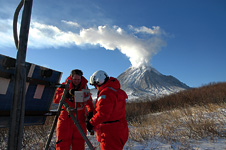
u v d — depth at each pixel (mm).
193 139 5078
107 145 2562
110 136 2574
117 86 2709
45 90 2482
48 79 2445
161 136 5484
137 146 4656
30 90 2305
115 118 2635
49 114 2582
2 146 4410
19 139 1568
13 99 1569
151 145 4734
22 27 1629
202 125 5910
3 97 1948
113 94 2549
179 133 5637
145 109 14242
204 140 4945
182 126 6574
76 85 3240
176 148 4438
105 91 2559
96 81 2656
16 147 1548
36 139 5039
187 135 5422
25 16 1645
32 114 2361
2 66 1868
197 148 4371
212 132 5387
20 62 1600
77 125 2457
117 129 2594
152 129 6383
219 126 5910
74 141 3199
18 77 1584
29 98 2320
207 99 12281
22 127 1593
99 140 2697
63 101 2613
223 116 7164
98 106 2512
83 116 3223
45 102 2539
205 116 7570
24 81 1615
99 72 2684
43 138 5133
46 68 2369
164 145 4715
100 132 2670
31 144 4695
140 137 5449
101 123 2676
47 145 2674
